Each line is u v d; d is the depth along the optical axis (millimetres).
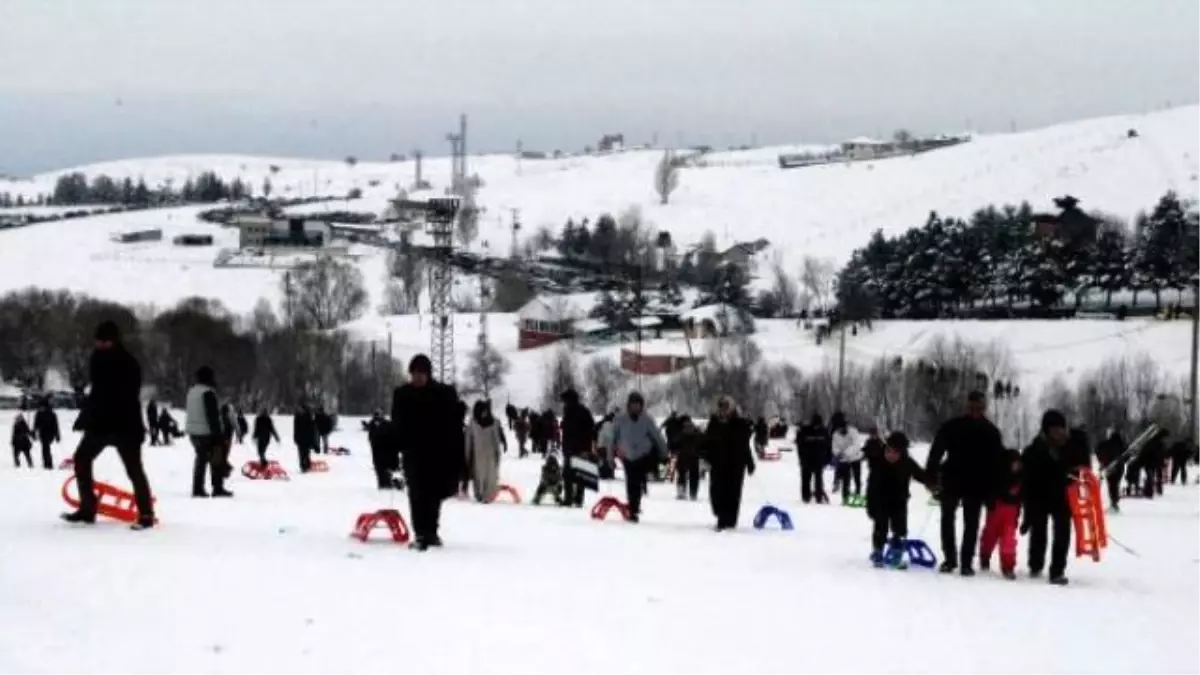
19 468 37406
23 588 12758
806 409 85562
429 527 17766
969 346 103125
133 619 11742
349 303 145875
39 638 10844
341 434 68500
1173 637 13891
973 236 132000
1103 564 21156
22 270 182250
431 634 11891
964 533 18922
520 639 11922
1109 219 168750
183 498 25031
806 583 16734
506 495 31922
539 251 187125
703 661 11492
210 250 192375
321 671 10328
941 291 124062
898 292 126000
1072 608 15727
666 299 138750
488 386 100688
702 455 24375
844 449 34125
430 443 17641
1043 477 18578
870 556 19641
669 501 31812
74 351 111312
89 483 17469
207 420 25656
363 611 12719
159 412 63031
